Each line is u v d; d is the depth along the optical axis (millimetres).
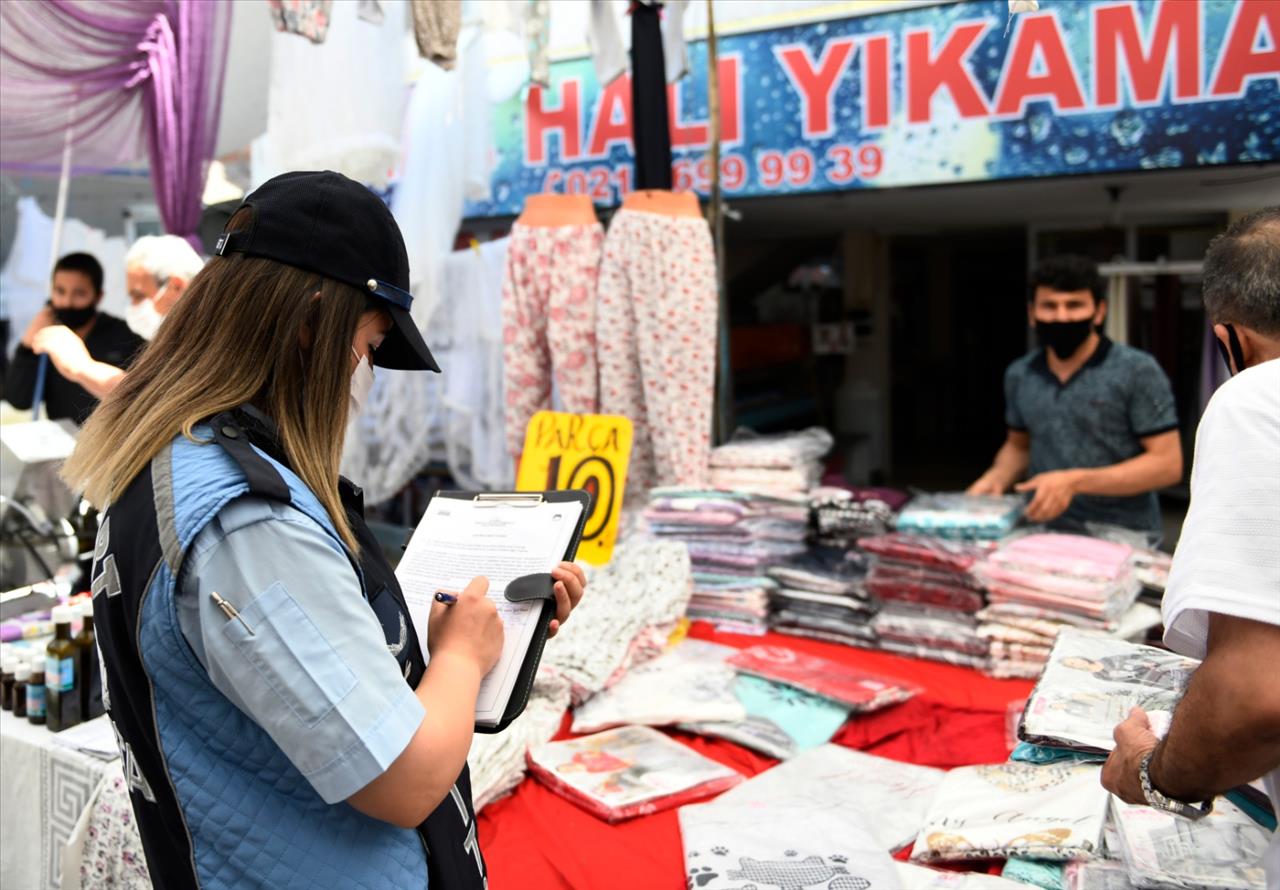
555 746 1972
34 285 5371
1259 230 1213
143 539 941
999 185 4344
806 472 2959
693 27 4238
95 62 3082
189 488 928
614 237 3094
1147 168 3643
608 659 2174
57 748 1836
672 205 3064
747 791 1810
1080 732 1654
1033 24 3736
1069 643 2002
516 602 1158
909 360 10344
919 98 3945
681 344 3061
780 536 2711
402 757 919
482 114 3391
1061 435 2941
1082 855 1500
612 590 2461
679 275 3051
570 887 1563
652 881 1563
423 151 3367
